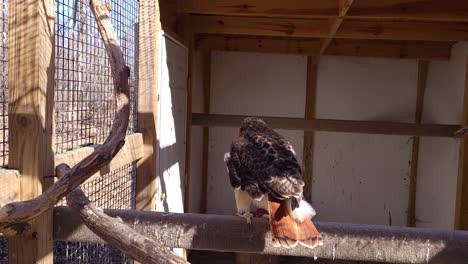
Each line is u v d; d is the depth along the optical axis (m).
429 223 6.09
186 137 4.86
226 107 6.33
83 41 2.47
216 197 6.48
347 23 4.82
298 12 3.96
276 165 1.97
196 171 6.04
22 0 1.85
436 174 5.91
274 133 2.40
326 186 6.49
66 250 2.58
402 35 4.84
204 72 6.25
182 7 4.07
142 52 3.32
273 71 6.30
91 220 1.66
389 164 6.42
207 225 1.94
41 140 1.87
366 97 6.28
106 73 2.79
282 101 6.31
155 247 1.48
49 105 1.93
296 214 1.78
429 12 3.87
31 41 1.85
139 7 3.31
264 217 1.97
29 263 1.83
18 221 1.61
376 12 3.90
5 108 1.93
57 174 1.94
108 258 3.02
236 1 4.05
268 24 4.87
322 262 5.69
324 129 5.14
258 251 1.94
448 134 5.09
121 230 1.59
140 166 3.31
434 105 5.97
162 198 3.60
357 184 6.46
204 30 4.91
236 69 6.31
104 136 2.79
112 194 2.90
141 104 3.32
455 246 1.86
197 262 5.71
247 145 2.18
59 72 2.22
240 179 2.02
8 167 1.87
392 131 5.13
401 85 6.23
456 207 5.14
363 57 6.07
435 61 5.99
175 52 4.17
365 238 1.89
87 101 2.57
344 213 6.50
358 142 6.43
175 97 4.21
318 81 6.30
